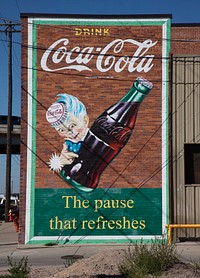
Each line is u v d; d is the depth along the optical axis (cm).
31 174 1828
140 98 1858
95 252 1627
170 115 1852
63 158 1836
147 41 1873
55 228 1816
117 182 1833
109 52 1869
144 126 1852
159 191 1833
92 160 1839
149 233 1814
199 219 1823
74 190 1828
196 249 1631
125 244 1786
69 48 1867
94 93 1858
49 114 1850
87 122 1852
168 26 1875
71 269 1135
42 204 1820
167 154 1841
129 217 1822
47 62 1859
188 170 1855
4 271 1189
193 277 982
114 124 1850
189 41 1872
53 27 1869
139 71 1867
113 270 1088
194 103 1855
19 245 1794
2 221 3719
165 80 1864
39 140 1841
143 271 1005
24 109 1847
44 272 1160
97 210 1823
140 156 1841
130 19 1875
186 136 1845
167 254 1087
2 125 5422
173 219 1819
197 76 1862
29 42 1862
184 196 1831
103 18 1872
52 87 1856
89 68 1864
